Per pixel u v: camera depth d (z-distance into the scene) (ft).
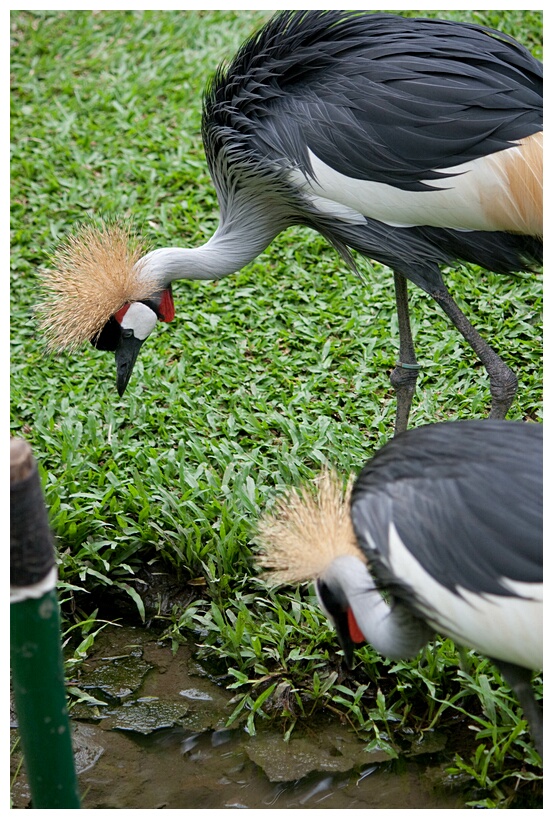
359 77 12.28
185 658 12.34
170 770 10.87
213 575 12.71
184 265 13.70
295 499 10.28
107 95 22.52
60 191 20.27
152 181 20.29
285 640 11.97
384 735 11.00
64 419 15.21
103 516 13.48
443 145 11.71
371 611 9.18
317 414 15.11
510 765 10.50
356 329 16.87
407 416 13.92
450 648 11.43
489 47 12.33
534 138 11.59
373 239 12.44
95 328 13.60
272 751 10.98
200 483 13.67
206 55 23.52
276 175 12.66
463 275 17.78
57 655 8.46
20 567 8.02
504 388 12.31
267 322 17.21
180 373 16.08
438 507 8.80
